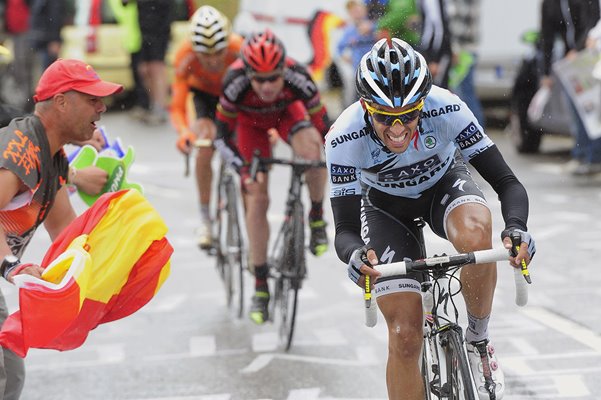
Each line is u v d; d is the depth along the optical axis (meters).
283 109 17.92
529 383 14.93
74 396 15.37
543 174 31.55
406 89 10.66
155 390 15.51
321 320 18.69
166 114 42.88
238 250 19.39
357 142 11.67
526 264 10.55
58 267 11.09
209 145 20.08
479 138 11.89
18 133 11.38
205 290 21.20
